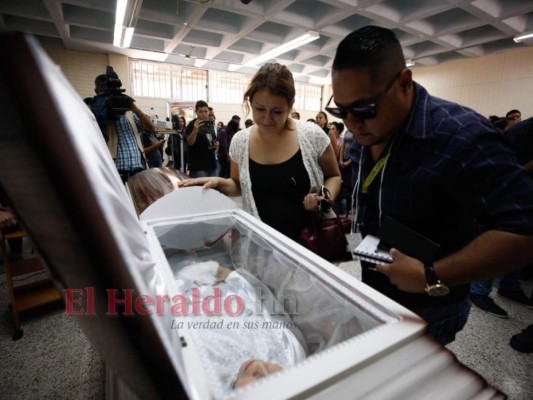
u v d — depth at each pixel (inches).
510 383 46.3
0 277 73.4
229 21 184.9
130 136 75.1
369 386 12.9
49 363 47.9
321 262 24.8
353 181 35.5
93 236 7.7
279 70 34.9
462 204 22.7
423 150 23.2
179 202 37.5
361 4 146.1
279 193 41.7
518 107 224.2
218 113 305.6
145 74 267.6
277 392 12.0
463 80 255.0
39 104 6.7
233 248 38.4
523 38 183.8
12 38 6.4
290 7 165.3
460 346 53.9
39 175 7.0
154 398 9.8
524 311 65.2
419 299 27.5
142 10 160.4
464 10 160.7
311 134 42.3
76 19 172.4
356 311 18.9
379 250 25.6
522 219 18.1
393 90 21.7
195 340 16.1
